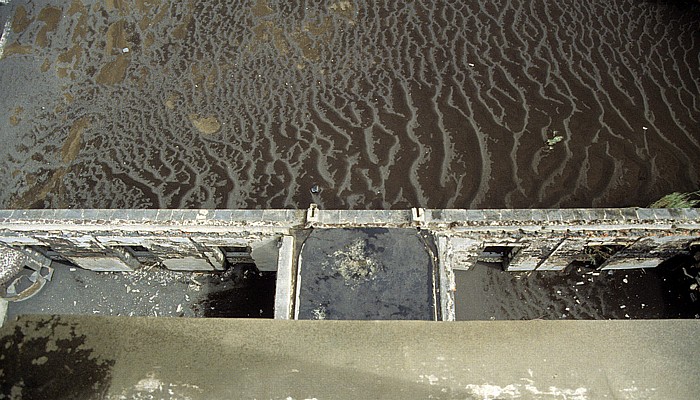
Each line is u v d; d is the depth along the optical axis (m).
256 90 10.51
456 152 9.77
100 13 11.36
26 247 8.20
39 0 11.55
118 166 9.85
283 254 6.63
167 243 7.65
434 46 10.82
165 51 10.97
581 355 3.46
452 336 3.52
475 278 8.63
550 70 10.55
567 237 7.28
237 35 11.09
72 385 3.02
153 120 10.27
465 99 10.27
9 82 10.75
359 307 6.23
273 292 8.65
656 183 9.45
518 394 3.31
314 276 6.44
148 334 3.31
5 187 9.75
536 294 8.52
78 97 10.55
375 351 3.44
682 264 8.34
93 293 8.72
